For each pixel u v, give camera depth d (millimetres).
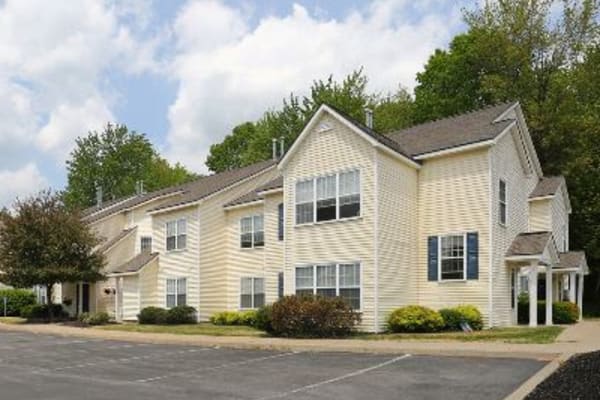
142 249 41031
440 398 11172
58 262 35938
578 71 41750
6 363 18016
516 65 42781
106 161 74938
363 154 24422
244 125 73500
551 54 42250
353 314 22875
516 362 14688
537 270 26547
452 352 16391
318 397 11648
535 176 30625
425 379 13016
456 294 24203
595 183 39969
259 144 59781
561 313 26969
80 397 12266
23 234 35562
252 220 32906
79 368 16672
